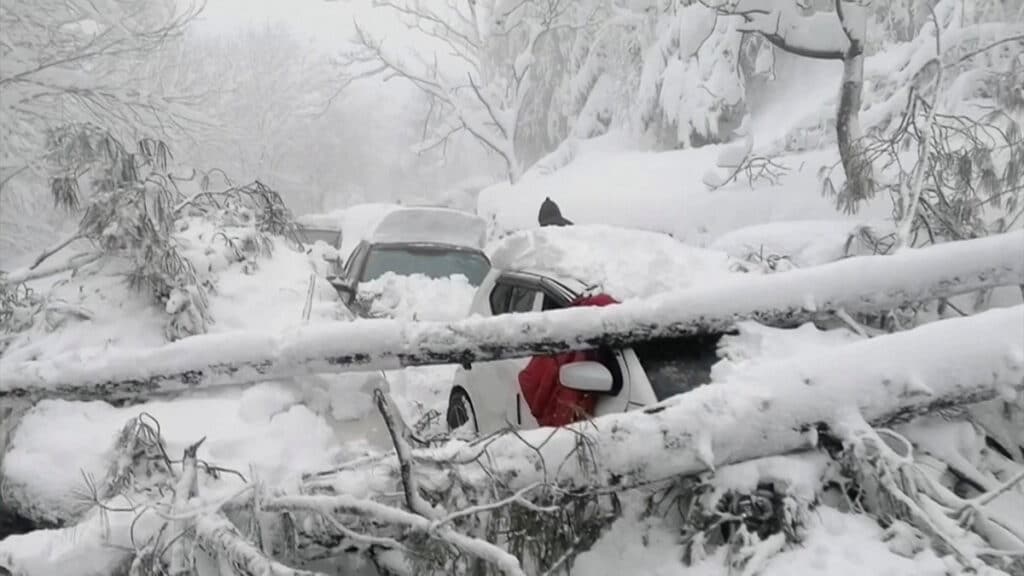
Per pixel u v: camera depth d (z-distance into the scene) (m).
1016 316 3.69
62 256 6.52
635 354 4.29
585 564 3.48
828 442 3.61
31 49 17.36
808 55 9.07
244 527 3.39
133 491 3.55
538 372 4.55
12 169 17.81
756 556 3.12
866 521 3.37
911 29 15.96
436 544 3.20
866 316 4.88
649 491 3.66
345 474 3.62
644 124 18.88
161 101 18.69
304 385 4.63
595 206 15.34
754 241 6.73
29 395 4.46
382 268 10.57
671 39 17.92
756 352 4.19
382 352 4.38
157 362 4.40
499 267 5.81
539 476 3.50
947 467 3.75
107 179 5.07
